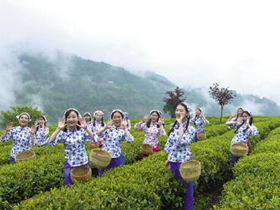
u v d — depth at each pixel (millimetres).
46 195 5621
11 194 7207
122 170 7418
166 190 6895
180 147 7188
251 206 4914
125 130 8367
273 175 6770
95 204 5168
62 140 7375
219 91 32812
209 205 8781
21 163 8773
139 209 5535
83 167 7258
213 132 18781
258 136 17750
